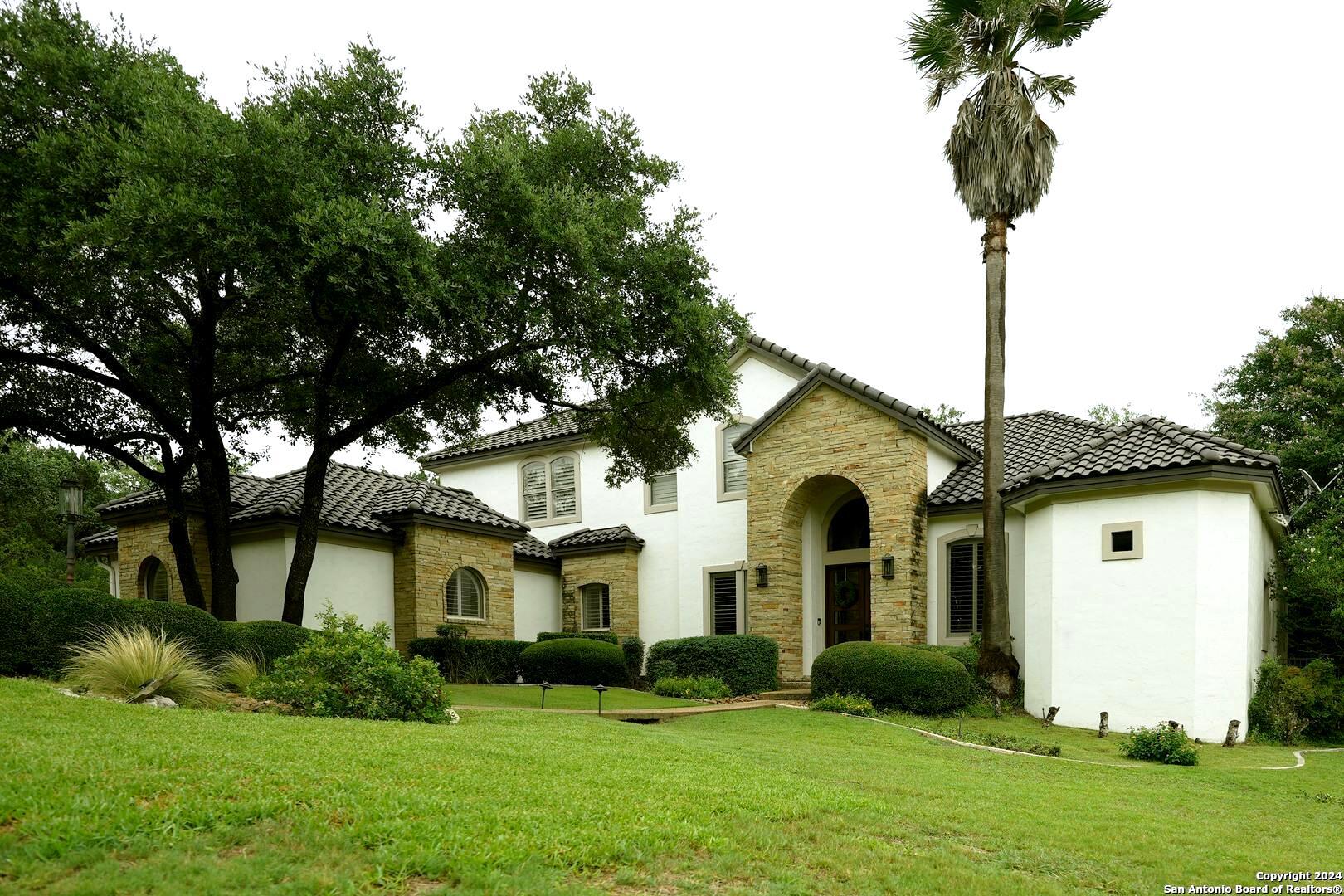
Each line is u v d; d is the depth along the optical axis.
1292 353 26.84
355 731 8.75
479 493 28.45
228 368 17.00
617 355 15.98
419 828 5.16
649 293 15.73
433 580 19.89
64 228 11.98
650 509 24.72
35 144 11.79
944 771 10.08
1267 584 17.95
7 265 12.52
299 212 12.37
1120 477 15.10
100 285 13.59
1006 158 16.94
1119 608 15.14
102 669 10.23
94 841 4.46
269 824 5.04
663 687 18.19
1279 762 12.67
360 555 19.19
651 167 16.53
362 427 15.98
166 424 14.96
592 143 15.77
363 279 12.55
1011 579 18.42
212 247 11.87
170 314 15.99
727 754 9.67
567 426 26.98
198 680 10.73
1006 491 16.86
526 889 4.47
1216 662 14.34
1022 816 7.63
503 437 28.30
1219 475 14.37
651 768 8.05
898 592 18.64
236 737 7.70
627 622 24.02
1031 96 17.42
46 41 12.71
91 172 11.73
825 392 20.11
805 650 21.17
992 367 17.30
